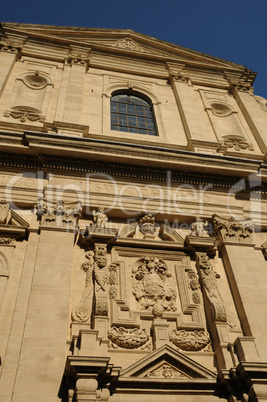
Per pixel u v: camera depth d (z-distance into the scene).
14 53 18.84
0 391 8.17
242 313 10.84
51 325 9.21
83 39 21.84
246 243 12.68
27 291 10.07
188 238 12.45
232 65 23.34
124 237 12.25
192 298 11.38
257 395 8.52
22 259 10.98
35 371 8.38
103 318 9.83
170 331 10.48
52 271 10.34
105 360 8.32
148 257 12.09
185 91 20.19
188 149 16.59
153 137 17.11
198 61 23.23
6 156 13.10
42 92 17.84
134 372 8.99
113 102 19.14
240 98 20.94
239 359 9.59
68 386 8.36
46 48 20.28
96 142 13.53
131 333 10.16
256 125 19.06
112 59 21.19
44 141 13.02
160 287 11.34
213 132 18.47
